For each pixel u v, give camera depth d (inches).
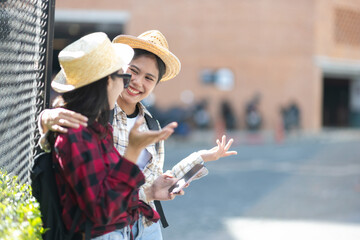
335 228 276.7
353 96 1317.7
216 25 1085.8
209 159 119.5
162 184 109.9
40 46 113.8
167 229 270.4
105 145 86.8
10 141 105.0
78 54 84.0
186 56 1080.8
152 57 115.7
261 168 534.6
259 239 253.0
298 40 1120.2
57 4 1026.1
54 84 88.1
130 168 80.7
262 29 1096.2
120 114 114.0
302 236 258.2
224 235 259.8
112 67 86.0
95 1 1035.3
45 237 89.2
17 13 104.0
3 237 74.0
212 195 373.4
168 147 776.9
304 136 1023.0
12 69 104.2
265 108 1104.2
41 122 87.8
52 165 86.9
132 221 95.0
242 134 994.1
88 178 79.7
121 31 1139.9
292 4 1109.1
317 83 1144.8
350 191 398.9
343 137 1029.8
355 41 1203.9
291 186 421.1
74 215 84.5
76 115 81.8
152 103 852.6
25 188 105.3
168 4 1069.8
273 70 1107.3
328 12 1151.0
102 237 87.2
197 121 999.6
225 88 1090.1
